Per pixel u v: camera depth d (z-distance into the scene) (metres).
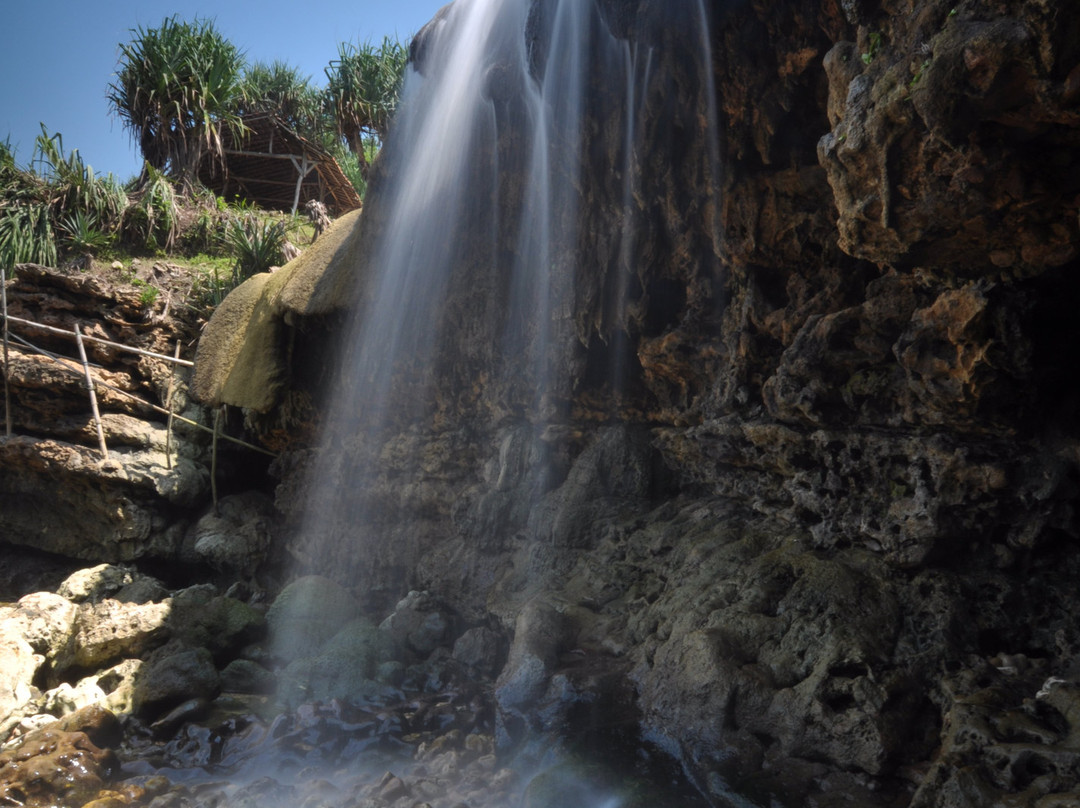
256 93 21.45
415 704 5.88
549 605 5.77
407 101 7.29
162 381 11.91
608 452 6.86
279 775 5.23
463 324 7.95
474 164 6.92
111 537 11.02
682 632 4.72
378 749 5.38
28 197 16.50
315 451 10.17
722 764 3.99
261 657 7.23
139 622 7.09
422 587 7.98
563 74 5.23
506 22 5.60
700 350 6.02
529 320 7.33
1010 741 3.28
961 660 4.04
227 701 6.41
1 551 11.62
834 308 4.95
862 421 4.83
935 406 4.26
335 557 9.47
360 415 9.36
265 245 15.23
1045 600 4.29
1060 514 4.22
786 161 4.91
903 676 3.94
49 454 10.74
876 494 4.74
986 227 3.08
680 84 4.84
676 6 4.49
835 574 4.57
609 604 5.95
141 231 16.94
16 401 11.34
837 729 3.84
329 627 7.52
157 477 11.05
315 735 5.54
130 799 4.92
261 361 10.04
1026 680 3.84
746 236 5.26
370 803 4.34
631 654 5.15
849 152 3.06
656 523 6.43
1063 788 3.01
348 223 9.67
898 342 4.31
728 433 5.61
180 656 6.43
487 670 6.41
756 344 5.48
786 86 4.51
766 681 4.19
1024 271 3.38
